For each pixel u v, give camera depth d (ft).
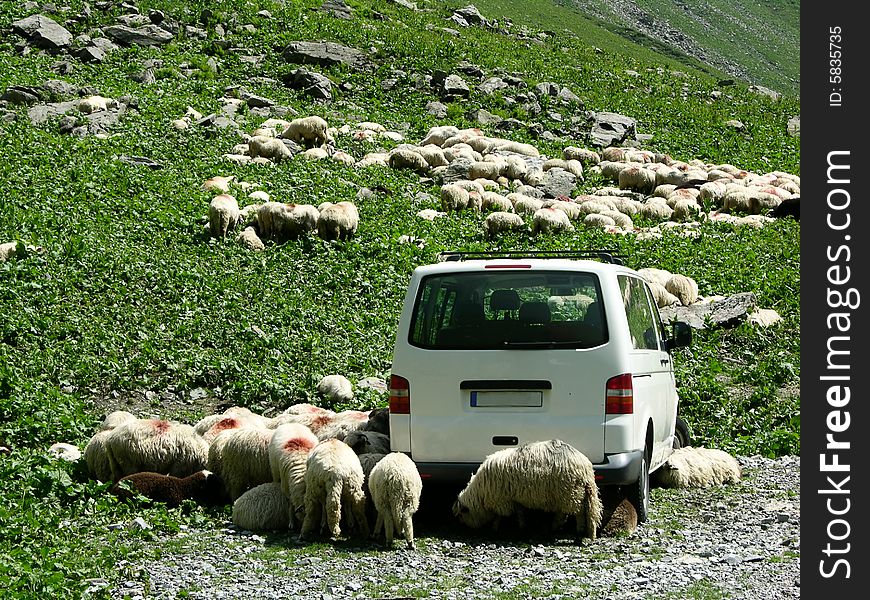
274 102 122.72
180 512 28.53
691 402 44.96
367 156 102.83
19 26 132.05
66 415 38.81
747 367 52.08
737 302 59.93
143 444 30.27
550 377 26.00
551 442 25.22
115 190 78.28
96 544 25.26
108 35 137.39
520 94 144.97
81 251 61.87
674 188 101.91
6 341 48.21
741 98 184.44
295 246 70.59
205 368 46.91
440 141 113.39
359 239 73.26
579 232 81.25
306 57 141.69
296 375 47.21
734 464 33.50
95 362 46.09
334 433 30.91
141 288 58.13
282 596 21.16
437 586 21.85
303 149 102.06
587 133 134.41
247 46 144.15
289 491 26.63
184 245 67.92
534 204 89.71
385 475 25.23
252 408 43.91
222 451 29.35
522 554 24.53
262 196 80.69
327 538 25.88
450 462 26.37
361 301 61.82
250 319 54.80
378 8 190.29
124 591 21.53
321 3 177.37
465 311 26.76
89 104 102.89
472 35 189.06
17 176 76.89
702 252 75.31
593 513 25.39
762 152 138.82
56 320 51.34
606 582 21.91
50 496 28.94
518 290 26.68
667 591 21.22
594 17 390.42
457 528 27.22
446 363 26.43
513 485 25.09
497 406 26.25
